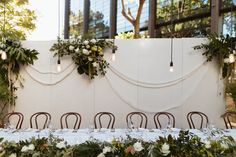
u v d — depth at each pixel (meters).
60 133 4.18
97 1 10.82
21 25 9.68
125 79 5.91
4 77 5.84
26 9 9.74
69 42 5.85
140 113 5.69
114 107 5.94
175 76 5.83
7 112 5.97
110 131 4.32
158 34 8.72
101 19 10.56
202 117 5.74
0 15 9.48
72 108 5.98
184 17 8.11
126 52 5.91
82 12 11.45
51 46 5.99
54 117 5.99
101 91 5.94
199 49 5.78
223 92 5.71
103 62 5.85
